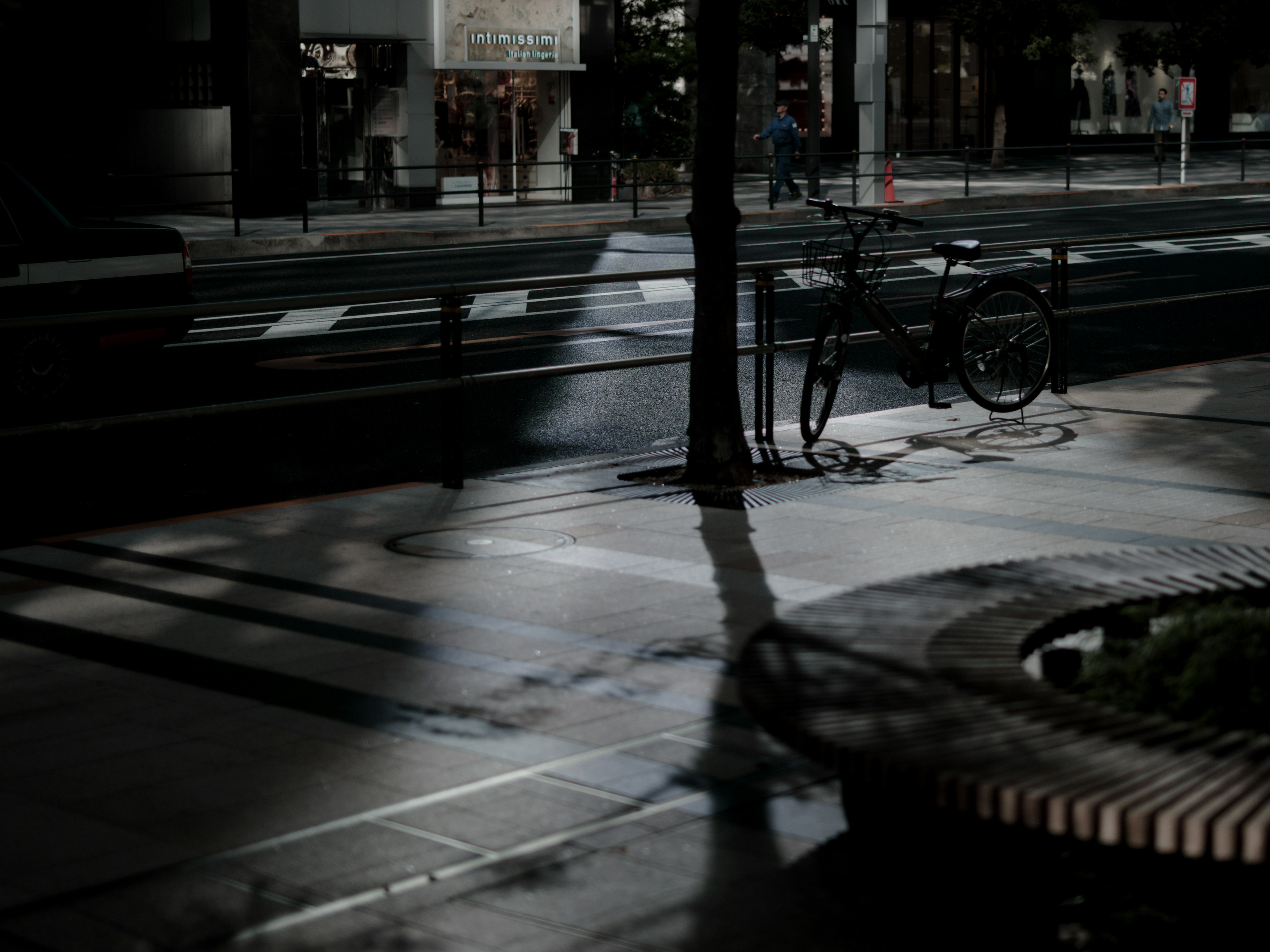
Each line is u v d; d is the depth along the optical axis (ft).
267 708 16.01
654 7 120.16
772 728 10.25
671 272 28.40
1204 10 151.53
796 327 48.16
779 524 23.97
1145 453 28.94
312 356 43.09
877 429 32.01
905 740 9.62
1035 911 10.53
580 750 14.74
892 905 11.07
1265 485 25.96
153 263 37.78
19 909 11.48
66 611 19.63
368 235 82.17
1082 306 52.65
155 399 36.91
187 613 19.51
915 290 57.47
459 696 16.33
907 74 172.24
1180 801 8.65
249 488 28.50
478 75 107.04
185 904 11.57
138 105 100.63
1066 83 170.71
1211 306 53.06
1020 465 28.07
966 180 103.45
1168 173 132.67
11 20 99.19
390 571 21.48
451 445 26.86
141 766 14.42
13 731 15.38
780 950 10.79
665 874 12.03
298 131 95.76
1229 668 10.43
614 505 25.55
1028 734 9.72
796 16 128.88
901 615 12.37
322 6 98.43
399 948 10.87
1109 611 12.41
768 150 154.40
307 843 12.67
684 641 18.17
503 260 70.44
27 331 35.53
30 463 30.58
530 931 11.10
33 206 35.96
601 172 111.34
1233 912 9.77
